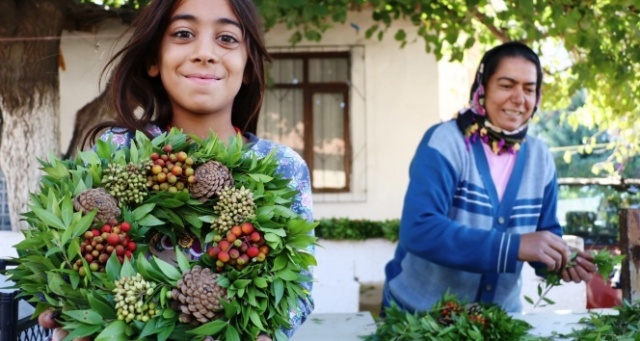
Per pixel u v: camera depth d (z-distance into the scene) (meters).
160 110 1.64
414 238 2.49
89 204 1.29
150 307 1.22
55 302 1.27
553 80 5.02
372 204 7.56
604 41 4.00
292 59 7.49
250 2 1.59
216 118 1.57
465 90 7.44
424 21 4.81
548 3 3.75
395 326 2.22
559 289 4.86
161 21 1.54
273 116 7.52
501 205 2.63
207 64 1.51
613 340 2.21
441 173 2.54
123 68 1.59
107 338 1.19
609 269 2.51
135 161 1.37
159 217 1.36
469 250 2.41
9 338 1.63
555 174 2.75
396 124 7.51
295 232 1.33
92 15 5.86
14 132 4.68
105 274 1.24
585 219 5.58
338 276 5.97
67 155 5.00
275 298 1.28
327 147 7.55
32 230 1.31
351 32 7.41
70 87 6.95
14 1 4.50
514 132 2.63
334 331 2.42
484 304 2.42
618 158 5.40
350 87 7.48
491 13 4.59
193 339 1.24
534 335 2.29
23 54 4.58
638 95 4.36
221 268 1.27
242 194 1.32
